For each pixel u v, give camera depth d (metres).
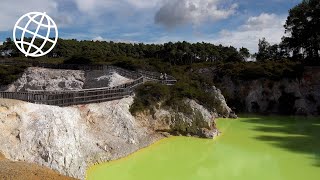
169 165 35.81
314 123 61.97
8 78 68.44
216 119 63.56
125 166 34.62
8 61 78.00
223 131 53.34
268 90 77.00
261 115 71.69
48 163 27.61
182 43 130.75
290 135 51.34
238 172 34.53
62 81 65.75
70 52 114.88
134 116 45.78
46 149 28.19
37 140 28.45
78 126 35.16
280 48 104.69
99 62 76.62
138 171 33.47
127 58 81.50
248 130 54.53
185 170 34.56
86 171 31.95
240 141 47.06
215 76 83.81
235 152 41.56
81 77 66.00
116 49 131.25
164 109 49.72
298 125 59.75
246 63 87.31
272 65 81.12
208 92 64.88
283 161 38.25
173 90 53.94
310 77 77.31
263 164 37.12
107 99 43.62
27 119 29.50
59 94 36.69
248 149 43.06
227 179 32.50
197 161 37.66
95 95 41.56
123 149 37.88
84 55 79.81
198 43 134.75
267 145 45.09
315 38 90.94
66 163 28.73
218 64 89.25
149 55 132.88
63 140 29.97
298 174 34.00
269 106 76.62
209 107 62.97
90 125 37.84
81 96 39.75
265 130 54.91
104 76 62.47
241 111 76.75
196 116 50.78
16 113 29.30
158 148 41.88
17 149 27.27
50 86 65.62
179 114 49.94
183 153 40.41
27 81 67.94
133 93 49.28
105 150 36.16
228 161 37.94
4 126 28.14
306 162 37.88
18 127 28.58
